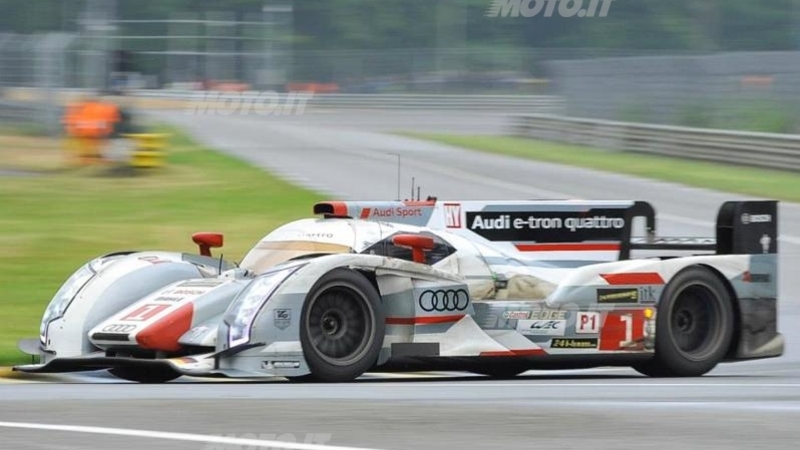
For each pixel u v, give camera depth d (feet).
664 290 99.25
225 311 90.99
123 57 428.56
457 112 650.02
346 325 88.84
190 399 75.20
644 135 378.94
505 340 95.09
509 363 96.07
